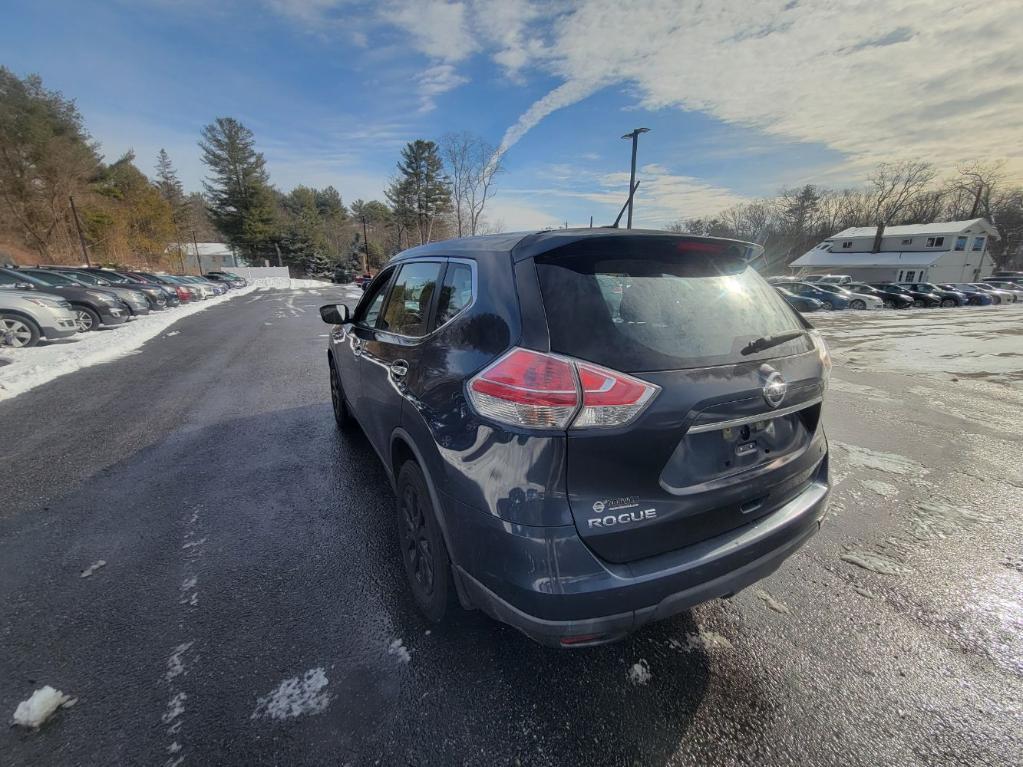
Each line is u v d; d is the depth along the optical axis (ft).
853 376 22.70
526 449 4.58
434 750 4.85
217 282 107.24
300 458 12.40
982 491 10.69
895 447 13.38
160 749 4.82
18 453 12.75
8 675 5.70
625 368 4.67
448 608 6.98
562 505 4.52
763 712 5.30
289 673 5.79
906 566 7.98
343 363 11.93
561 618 4.56
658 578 4.75
